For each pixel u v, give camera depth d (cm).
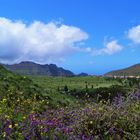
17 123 1268
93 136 1227
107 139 1209
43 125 1266
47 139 1121
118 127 1273
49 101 2278
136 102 1531
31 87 2436
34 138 1115
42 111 1900
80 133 1218
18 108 1725
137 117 1304
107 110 1372
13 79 2491
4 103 1736
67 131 1207
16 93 2170
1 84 2203
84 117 1300
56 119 1420
